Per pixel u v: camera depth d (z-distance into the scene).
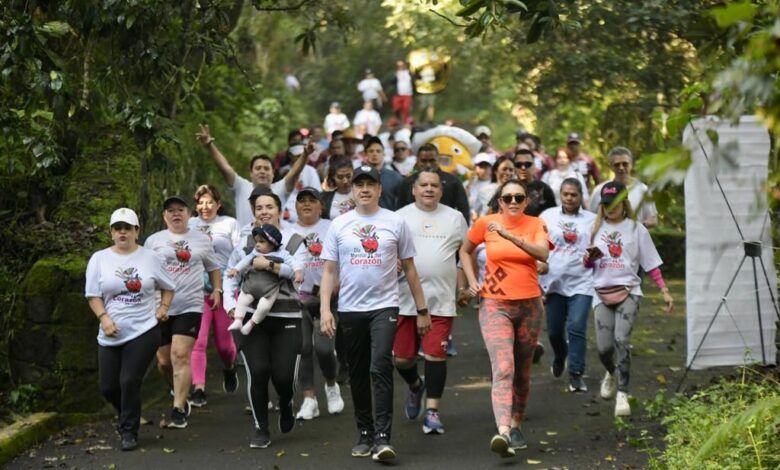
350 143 36.59
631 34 34.84
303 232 21.72
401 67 77.62
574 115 51.38
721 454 15.09
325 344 21.44
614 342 21.11
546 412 21.62
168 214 21.06
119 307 19.08
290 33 67.62
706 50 11.55
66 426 21.00
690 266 20.88
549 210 23.34
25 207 24.78
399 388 24.42
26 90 20.52
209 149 24.91
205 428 20.83
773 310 21.03
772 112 8.72
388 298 18.03
